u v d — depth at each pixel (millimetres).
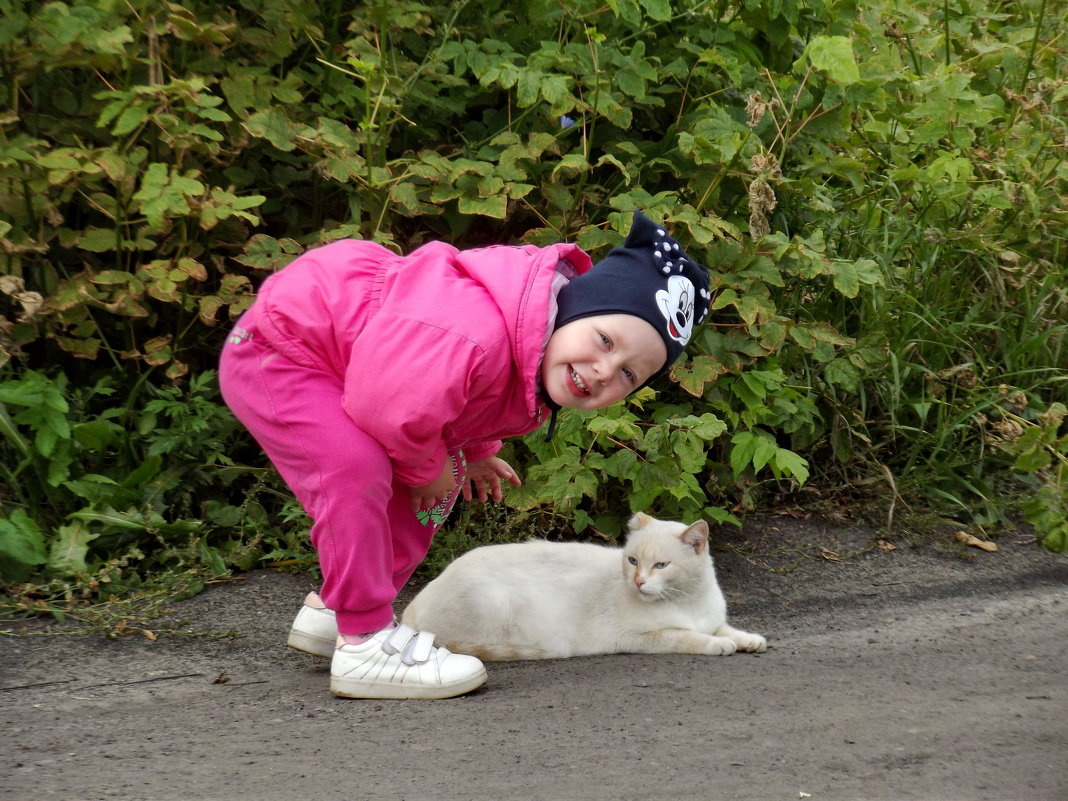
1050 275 5094
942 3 6730
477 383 2600
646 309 2598
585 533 4316
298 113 4332
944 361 5043
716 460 4547
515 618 3348
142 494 3836
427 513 3012
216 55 4133
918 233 5285
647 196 4031
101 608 3451
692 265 2785
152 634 3293
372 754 2395
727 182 4473
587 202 4375
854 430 4734
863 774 2205
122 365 4199
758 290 4172
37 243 3914
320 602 3174
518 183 3986
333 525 2703
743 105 4660
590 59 4152
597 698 2840
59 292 3852
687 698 2807
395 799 2121
